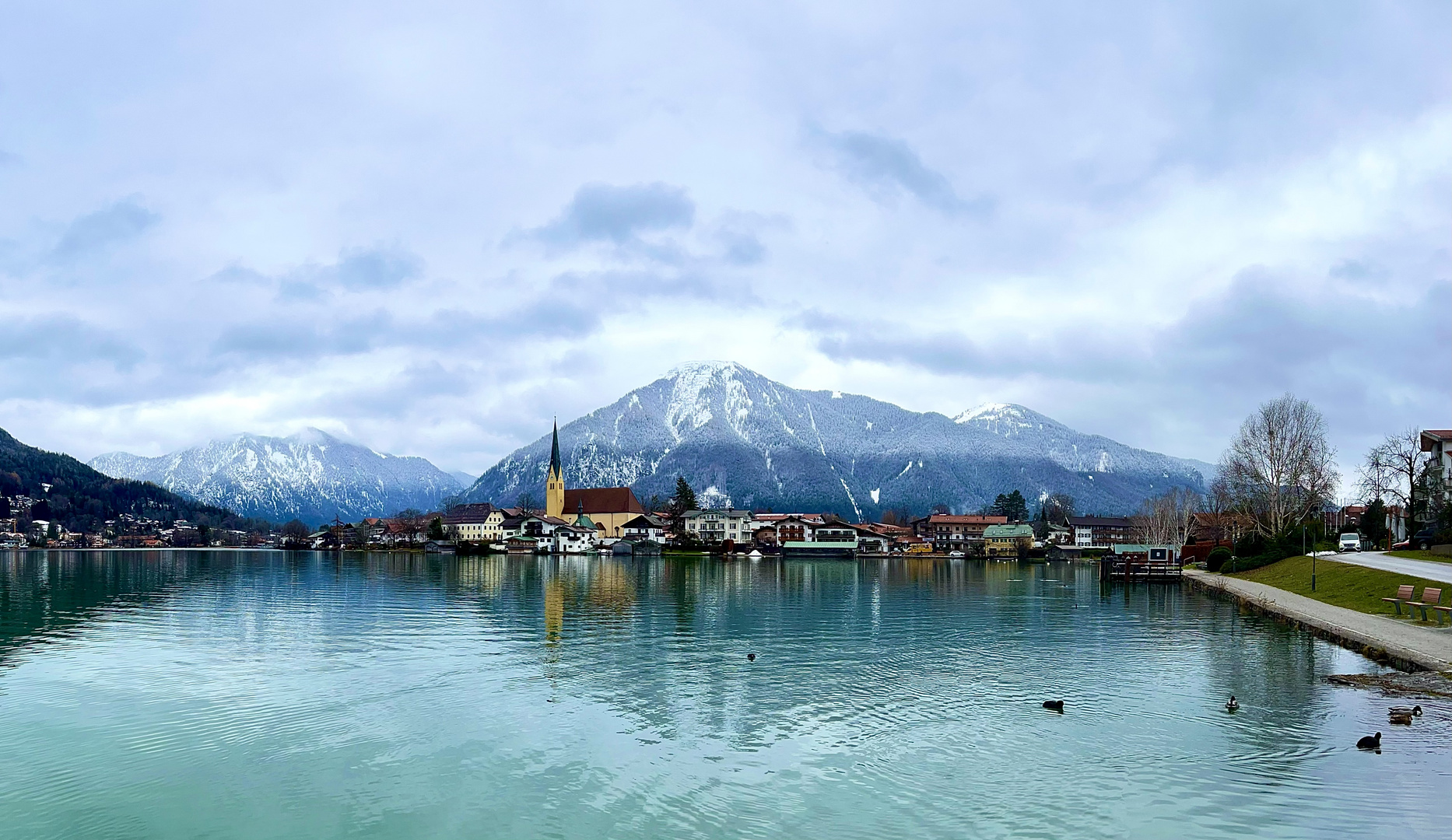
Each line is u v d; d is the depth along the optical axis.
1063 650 56.97
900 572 160.38
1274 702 40.91
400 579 129.00
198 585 114.44
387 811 28.28
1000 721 38.03
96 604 87.50
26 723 38.44
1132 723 37.38
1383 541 142.50
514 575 140.88
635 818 27.47
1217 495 189.12
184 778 31.41
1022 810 27.70
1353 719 37.72
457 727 37.50
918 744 34.62
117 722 38.53
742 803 28.56
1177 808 27.59
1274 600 81.38
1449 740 34.12
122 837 26.52
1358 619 63.56
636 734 36.31
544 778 31.14
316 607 83.44
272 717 39.25
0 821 27.78
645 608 83.50
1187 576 130.50
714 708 40.69
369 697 43.00
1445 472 128.88
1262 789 29.20
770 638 62.72
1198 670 49.56
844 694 43.53
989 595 101.94
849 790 29.59
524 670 49.84
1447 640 52.72
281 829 27.02
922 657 54.25
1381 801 27.94
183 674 48.50
